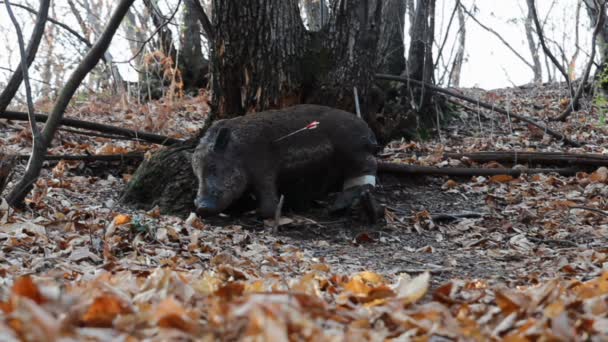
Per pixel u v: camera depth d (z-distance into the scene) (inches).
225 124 316.5
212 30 363.3
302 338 112.0
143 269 215.0
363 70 372.8
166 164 339.3
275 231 305.0
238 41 354.0
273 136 316.5
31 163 281.9
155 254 249.1
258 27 352.2
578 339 119.6
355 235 315.9
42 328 99.8
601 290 160.7
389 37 549.3
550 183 394.3
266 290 162.6
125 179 368.2
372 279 195.8
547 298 150.3
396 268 264.2
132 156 385.1
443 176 394.6
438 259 282.0
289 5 358.3
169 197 332.5
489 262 278.1
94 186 356.2
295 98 360.8
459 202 368.8
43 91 599.2
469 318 140.3
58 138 414.0
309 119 326.6
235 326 114.7
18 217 271.9
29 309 106.2
